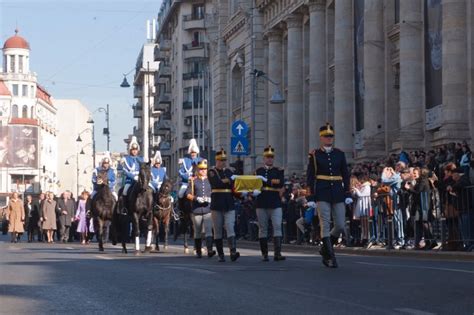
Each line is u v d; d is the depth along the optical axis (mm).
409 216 24078
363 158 39938
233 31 66750
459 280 13867
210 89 82250
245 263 19344
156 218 26703
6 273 16328
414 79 36250
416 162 27734
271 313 10430
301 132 53844
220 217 20469
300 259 21062
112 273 16125
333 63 49188
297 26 53906
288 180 40625
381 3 40625
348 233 28641
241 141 39531
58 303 11555
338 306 10977
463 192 21750
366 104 40562
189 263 19516
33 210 46531
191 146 24594
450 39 32500
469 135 32125
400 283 13586
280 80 58031
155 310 10781
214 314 10391
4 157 137500
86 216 40406
